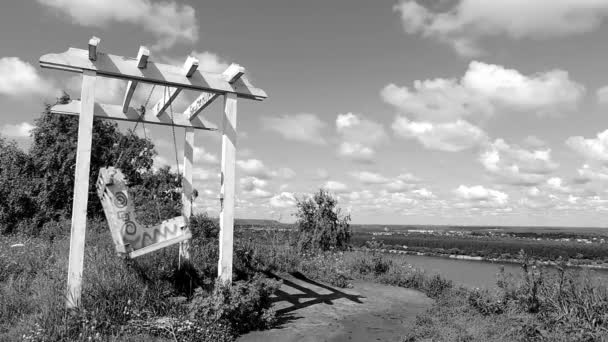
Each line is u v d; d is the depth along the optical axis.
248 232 14.44
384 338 6.82
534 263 9.76
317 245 16.03
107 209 6.08
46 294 6.18
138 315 5.91
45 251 9.09
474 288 10.27
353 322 7.73
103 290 6.24
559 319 7.37
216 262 9.45
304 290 10.00
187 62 6.68
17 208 17.39
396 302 10.12
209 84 7.00
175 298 7.03
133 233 6.17
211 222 12.12
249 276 9.23
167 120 9.22
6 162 18.36
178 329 5.68
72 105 8.27
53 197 17.72
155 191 15.24
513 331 6.98
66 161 17.38
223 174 7.08
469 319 8.20
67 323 5.42
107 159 16.75
